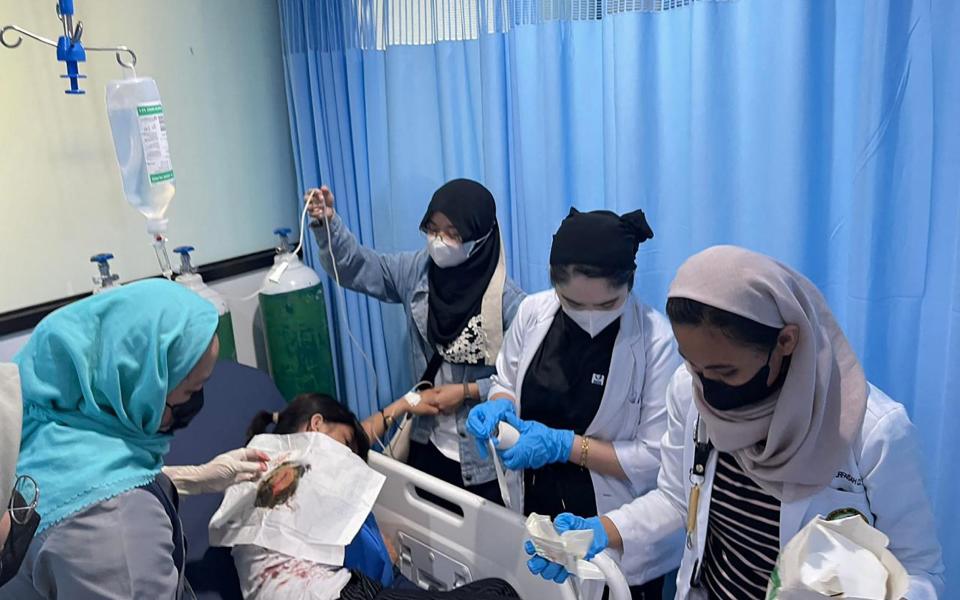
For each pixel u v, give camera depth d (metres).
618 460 1.35
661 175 1.53
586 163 1.66
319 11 1.97
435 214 1.64
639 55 1.45
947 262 1.25
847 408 0.87
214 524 1.37
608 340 1.38
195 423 1.61
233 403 1.71
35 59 1.59
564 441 1.37
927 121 1.20
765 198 1.40
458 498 1.43
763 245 1.42
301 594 1.25
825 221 1.40
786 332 0.84
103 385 0.93
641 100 1.47
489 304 1.69
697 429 1.04
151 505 0.95
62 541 0.87
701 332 0.85
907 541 0.89
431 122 1.90
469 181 1.67
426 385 1.85
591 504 1.41
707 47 1.38
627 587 1.07
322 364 2.10
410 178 1.95
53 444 0.92
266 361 2.26
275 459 1.45
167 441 1.03
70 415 0.95
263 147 2.18
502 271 1.71
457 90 1.81
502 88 1.71
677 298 0.88
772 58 1.34
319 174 2.15
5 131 1.56
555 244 1.30
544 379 1.44
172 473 1.29
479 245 1.70
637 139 1.49
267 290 1.99
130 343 0.93
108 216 1.78
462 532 1.45
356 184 2.11
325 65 2.01
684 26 1.44
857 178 1.26
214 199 2.06
